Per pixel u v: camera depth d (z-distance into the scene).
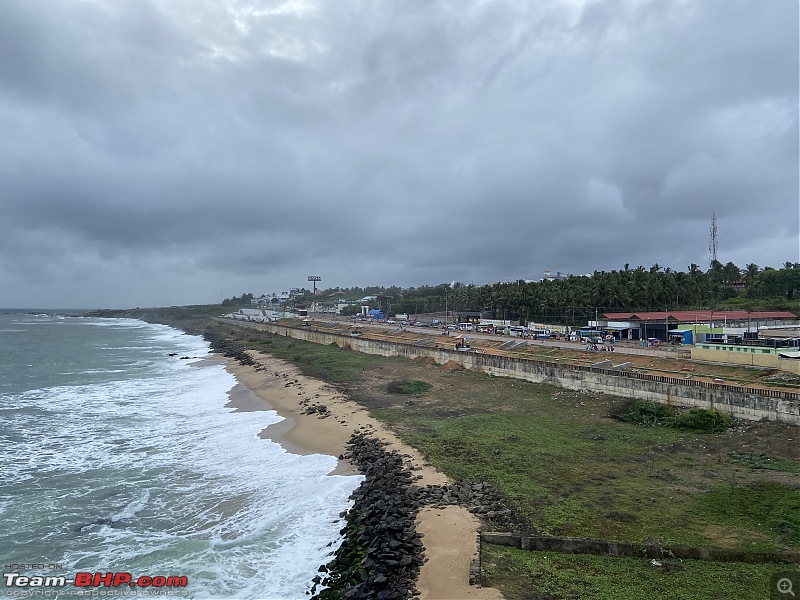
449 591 16.80
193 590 19.64
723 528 20.91
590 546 19.53
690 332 73.50
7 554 22.58
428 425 38.44
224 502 27.48
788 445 29.80
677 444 31.97
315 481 29.55
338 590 18.28
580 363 56.06
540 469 28.23
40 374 73.00
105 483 30.39
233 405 51.19
